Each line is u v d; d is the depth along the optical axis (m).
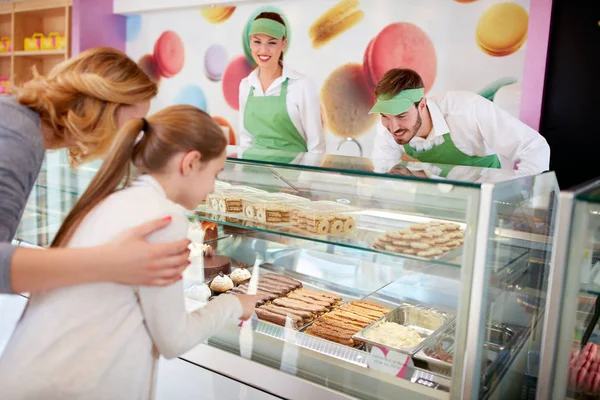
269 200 1.95
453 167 1.96
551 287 1.39
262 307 2.01
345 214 1.74
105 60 1.39
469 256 1.43
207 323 1.37
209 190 1.38
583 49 3.19
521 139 2.97
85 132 1.39
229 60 4.68
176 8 4.79
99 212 1.27
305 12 4.18
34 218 2.87
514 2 3.33
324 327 1.86
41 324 1.23
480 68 3.51
